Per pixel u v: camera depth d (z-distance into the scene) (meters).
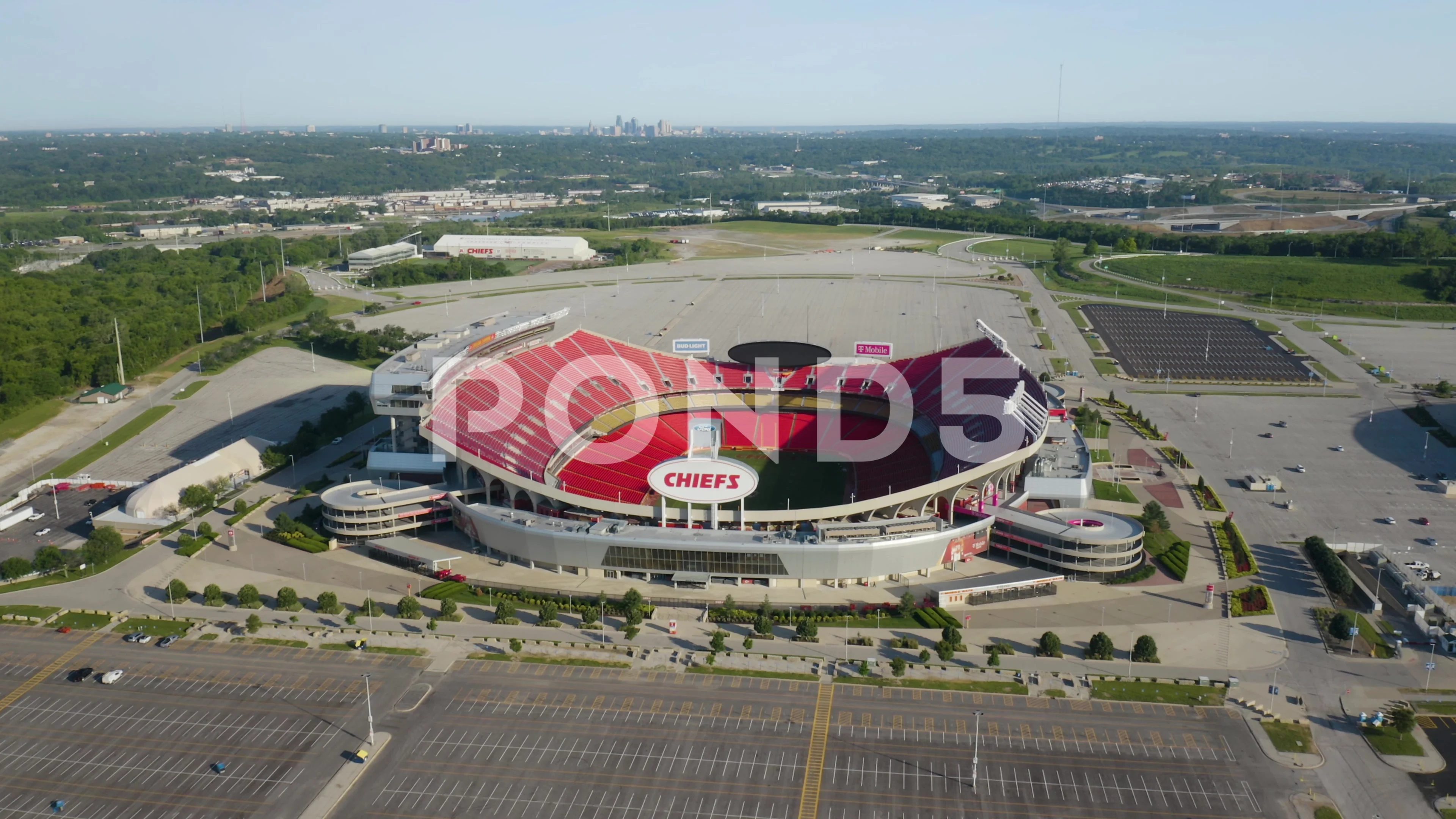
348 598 184.88
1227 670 158.25
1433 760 135.38
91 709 149.62
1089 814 125.62
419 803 128.25
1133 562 192.75
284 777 133.62
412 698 152.12
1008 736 141.75
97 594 187.00
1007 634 170.38
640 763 136.25
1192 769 134.00
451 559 196.88
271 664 162.12
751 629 173.12
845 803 127.88
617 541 188.12
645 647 167.12
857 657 164.00
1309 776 132.25
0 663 162.62
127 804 128.50
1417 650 164.12
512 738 142.00
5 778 133.88
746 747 139.75
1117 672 158.25
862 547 184.88
